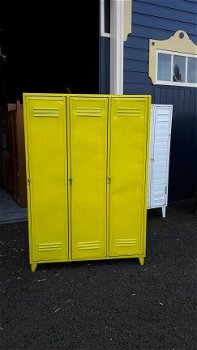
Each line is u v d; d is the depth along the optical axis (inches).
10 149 247.4
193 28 237.8
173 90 237.5
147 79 222.4
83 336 100.8
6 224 202.2
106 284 131.6
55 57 263.9
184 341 99.3
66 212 140.1
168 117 204.8
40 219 138.5
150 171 205.9
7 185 269.6
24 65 321.1
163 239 181.2
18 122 216.8
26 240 176.4
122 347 96.3
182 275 140.0
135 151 140.4
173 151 248.1
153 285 131.2
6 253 159.9
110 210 143.4
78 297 121.9
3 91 343.6
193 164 262.2
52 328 104.2
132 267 147.1
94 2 201.3
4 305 116.2
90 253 145.6
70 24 233.5
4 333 101.7
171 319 109.6
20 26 303.1
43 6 259.1
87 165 137.9
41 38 284.8
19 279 134.8
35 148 132.6
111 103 134.8
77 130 134.3
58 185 137.3
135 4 207.5
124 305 117.1
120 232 146.1
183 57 238.8
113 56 202.5
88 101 133.0
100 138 136.8
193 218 219.5
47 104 130.3
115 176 140.9
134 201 144.5
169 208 242.1
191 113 251.0
